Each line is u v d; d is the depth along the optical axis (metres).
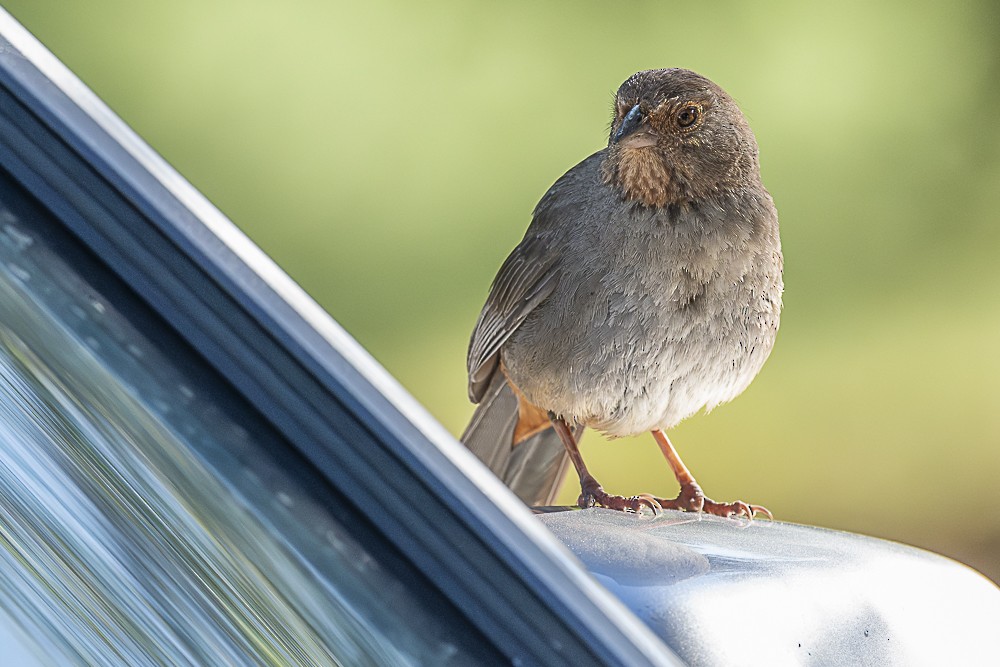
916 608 3.51
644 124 7.79
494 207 28.25
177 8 29.02
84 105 2.66
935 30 28.66
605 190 7.93
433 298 27.38
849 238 27.53
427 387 24.78
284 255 28.05
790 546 3.60
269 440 2.46
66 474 2.39
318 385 2.46
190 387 2.48
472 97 28.86
